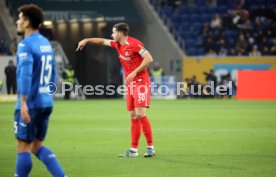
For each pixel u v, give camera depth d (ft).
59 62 331.36
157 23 362.53
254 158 106.73
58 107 256.11
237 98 321.11
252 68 342.44
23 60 72.18
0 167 96.99
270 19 369.50
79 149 119.44
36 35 74.49
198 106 263.49
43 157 75.97
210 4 382.83
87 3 354.74
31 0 349.20
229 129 160.56
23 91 71.46
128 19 353.10
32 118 73.51
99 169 95.30
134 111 108.99
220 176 88.79
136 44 106.63
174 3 378.94
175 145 125.39
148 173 91.40
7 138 138.92
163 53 361.92
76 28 360.48
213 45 355.36
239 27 364.99
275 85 317.83
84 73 359.66
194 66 346.33
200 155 110.52
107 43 110.11
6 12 344.69
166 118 198.08
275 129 160.56
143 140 135.44
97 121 186.19
